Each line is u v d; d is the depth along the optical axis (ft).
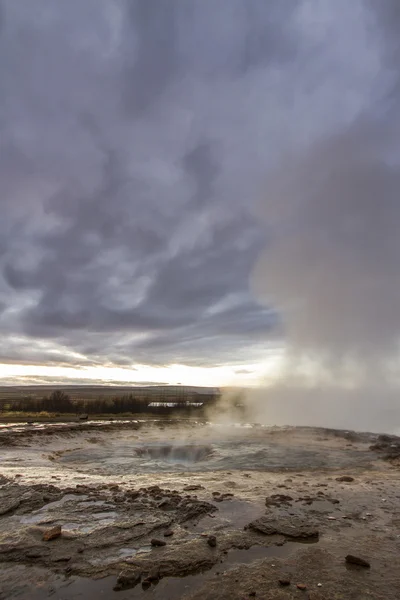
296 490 25.08
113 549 15.51
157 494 23.08
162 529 17.66
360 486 26.48
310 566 14.26
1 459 37.11
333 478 29.73
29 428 57.16
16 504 20.58
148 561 14.43
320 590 12.57
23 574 13.60
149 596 12.30
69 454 43.21
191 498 22.45
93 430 59.47
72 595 12.30
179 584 13.03
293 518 19.06
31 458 38.40
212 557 14.90
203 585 12.94
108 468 34.91
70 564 14.25
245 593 12.42
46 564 14.26
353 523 18.89
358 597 12.22
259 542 16.37
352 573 13.79
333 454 42.27
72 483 26.05
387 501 22.68
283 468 35.17
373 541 16.67
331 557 15.05
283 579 13.08
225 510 20.56
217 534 17.19
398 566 14.38
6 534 16.80
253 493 24.16
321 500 22.66
